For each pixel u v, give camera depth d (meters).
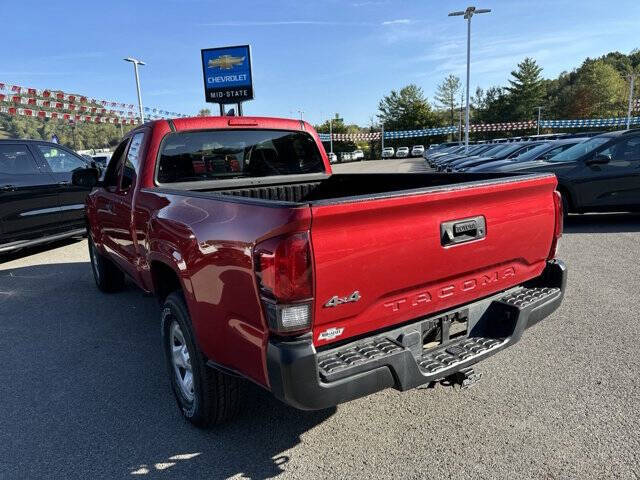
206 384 2.80
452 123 94.25
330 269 2.13
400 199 2.26
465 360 2.57
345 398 2.21
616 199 8.67
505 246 2.85
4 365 4.14
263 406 3.29
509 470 2.53
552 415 3.01
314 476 2.56
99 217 5.13
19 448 2.93
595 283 5.53
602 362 3.66
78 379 3.83
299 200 4.70
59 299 5.94
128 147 4.32
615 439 2.74
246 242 2.21
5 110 17.80
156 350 4.35
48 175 8.46
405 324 2.57
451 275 2.62
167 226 3.03
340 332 2.27
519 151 15.56
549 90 110.94
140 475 2.64
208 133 4.13
